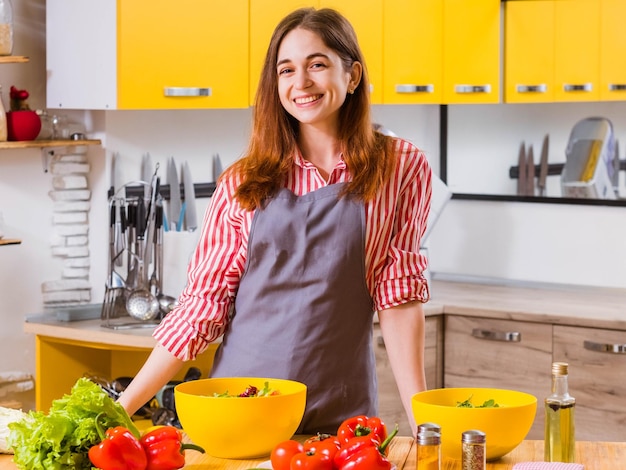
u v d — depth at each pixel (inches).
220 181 98.8
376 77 168.9
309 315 95.0
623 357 158.2
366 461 71.7
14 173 152.3
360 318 97.3
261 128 97.2
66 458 75.9
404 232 97.6
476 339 169.2
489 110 198.1
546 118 192.9
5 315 152.8
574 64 178.7
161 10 145.3
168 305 149.7
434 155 204.1
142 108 144.6
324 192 95.3
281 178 96.6
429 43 173.0
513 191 197.0
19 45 152.9
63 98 151.3
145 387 96.2
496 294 184.1
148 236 151.3
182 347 96.0
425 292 97.6
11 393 153.6
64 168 157.1
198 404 81.8
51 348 149.9
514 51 180.7
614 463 81.7
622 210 187.5
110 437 74.9
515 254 197.9
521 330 165.5
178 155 167.9
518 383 166.2
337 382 96.2
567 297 180.5
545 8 178.7
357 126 96.9
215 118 173.0
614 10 175.8
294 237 95.0
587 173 190.1
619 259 188.2
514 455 84.1
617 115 186.5
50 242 157.0
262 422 81.7
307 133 97.7
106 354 158.1
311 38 93.3
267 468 75.5
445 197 187.5
